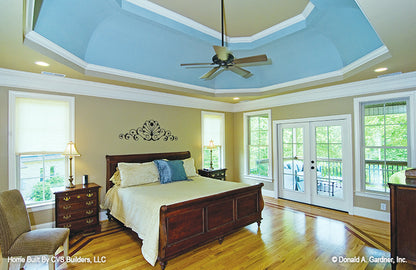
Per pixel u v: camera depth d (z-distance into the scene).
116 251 2.85
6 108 3.15
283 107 5.22
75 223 3.20
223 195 3.03
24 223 2.37
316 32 3.41
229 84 5.11
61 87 3.60
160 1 2.81
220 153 6.07
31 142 3.35
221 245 3.00
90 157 3.87
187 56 4.07
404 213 2.29
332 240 3.12
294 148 5.12
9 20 1.82
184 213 2.62
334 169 4.46
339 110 4.30
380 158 3.92
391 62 3.00
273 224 3.73
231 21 3.25
